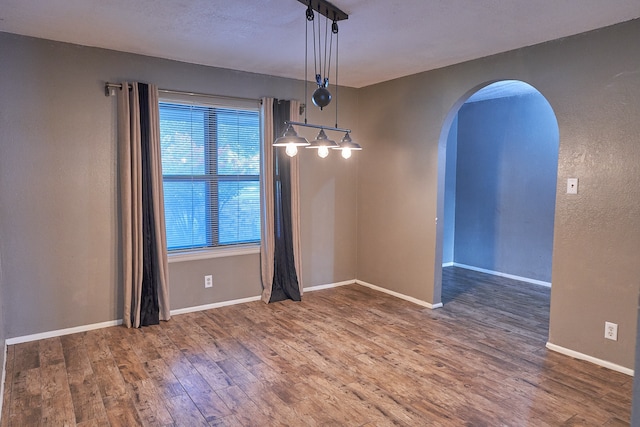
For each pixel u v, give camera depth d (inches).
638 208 112.5
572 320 127.6
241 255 177.2
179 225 165.2
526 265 223.3
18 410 97.7
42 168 135.0
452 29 120.3
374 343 137.8
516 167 225.8
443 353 130.4
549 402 102.7
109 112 144.4
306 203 193.8
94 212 144.4
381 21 113.7
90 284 145.6
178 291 163.8
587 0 99.3
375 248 200.5
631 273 114.7
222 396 104.9
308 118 189.5
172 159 161.2
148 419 94.9
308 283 198.5
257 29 121.9
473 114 246.4
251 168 179.9
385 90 188.9
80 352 128.7
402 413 98.0
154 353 128.9
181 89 157.3
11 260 132.1
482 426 93.0
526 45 134.7
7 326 133.0
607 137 117.6
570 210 126.5
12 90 129.0
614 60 115.4
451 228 260.5
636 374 42.7
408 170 180.5
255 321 157.3
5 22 117.6
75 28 122.3
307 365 121.9
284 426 92.8
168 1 102.0
